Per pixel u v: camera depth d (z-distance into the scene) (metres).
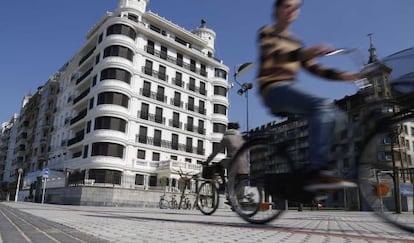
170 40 38.75
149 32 36.78
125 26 34.88
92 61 38.53
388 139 3.21
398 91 3.14
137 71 35.28
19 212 6.93
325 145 3.40
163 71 38.03
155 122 35.94
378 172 3.24
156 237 2.98
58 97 49.72
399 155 3.16
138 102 34.94
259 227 4.33
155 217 6.59
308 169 3.51
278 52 3.58
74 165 34.62
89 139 32.31
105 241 2.60
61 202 28.86
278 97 3.55
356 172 3.34
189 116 39.44
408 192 3.11
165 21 39.88
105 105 32.50
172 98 38.09
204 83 42.16
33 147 55.41
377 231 4.29
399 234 3.82
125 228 3.75
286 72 3.54
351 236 3.56
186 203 24.73
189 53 40.91
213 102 42.28
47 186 35.50
